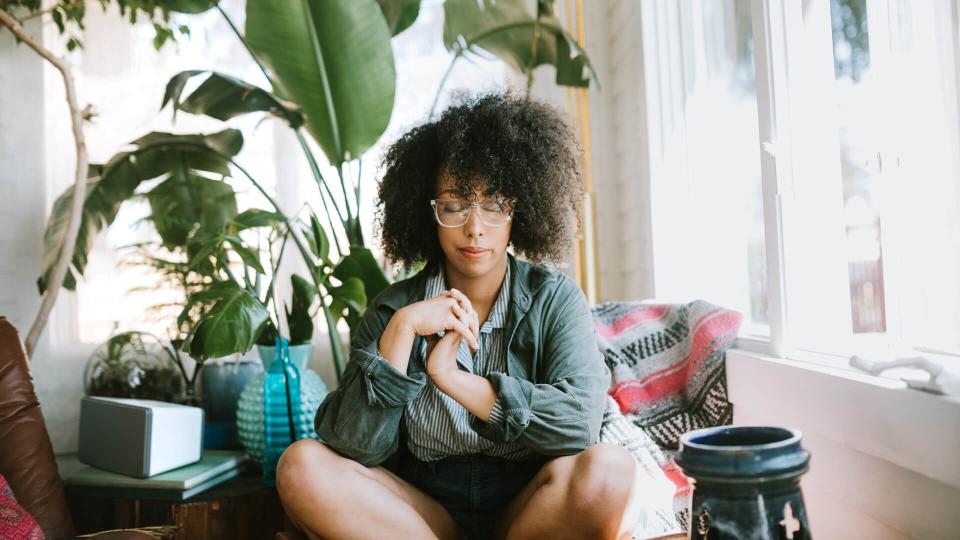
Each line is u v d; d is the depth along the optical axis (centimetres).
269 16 230
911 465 116
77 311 291
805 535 95
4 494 156
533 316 156
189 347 195
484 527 154
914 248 132
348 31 232
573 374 147
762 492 94
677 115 253
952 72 120
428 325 142
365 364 140
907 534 122
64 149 295
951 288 124
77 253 271
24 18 253
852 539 140
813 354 159
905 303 135
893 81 136
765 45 171
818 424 143
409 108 302
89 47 295
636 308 218
